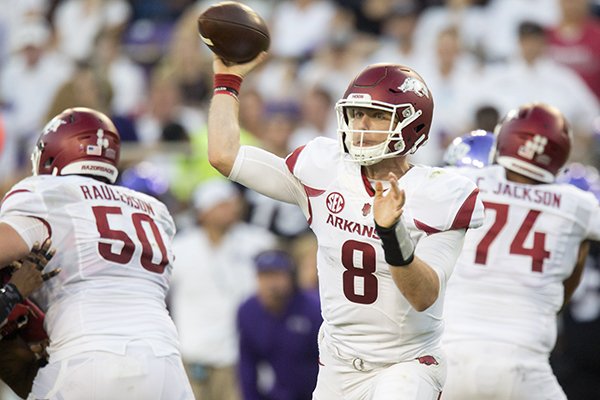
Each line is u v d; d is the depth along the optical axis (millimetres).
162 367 18391
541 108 21953
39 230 18344
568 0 43844
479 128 35812
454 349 20688
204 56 46469
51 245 18438
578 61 43594
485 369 20547
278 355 31078
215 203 33812
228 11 18219
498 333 20719
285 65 46719
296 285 31156
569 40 43750
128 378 18016
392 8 47188
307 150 18000
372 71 17422
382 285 17406
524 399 20703
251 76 46906
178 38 46312
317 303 31234
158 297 19156
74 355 18031
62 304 18438
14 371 19281
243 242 34656
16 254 18094
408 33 44969
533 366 20766
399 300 17375
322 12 48562
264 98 45375
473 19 45812
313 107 43250
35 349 19062
